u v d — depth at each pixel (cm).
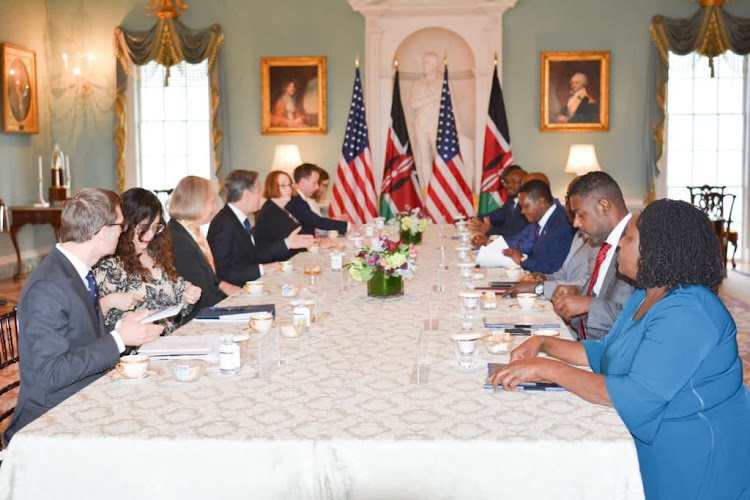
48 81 1180
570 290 414
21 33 1106
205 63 1186
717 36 1099
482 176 1091
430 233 801
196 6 1162
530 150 1149
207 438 204
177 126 1211
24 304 271
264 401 235
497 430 209
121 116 1172
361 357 286
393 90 1105
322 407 229
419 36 1154
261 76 1161
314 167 797
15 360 321
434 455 201
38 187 1158
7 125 1064
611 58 1130
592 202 376
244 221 539
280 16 1156
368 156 1068
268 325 321
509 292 416
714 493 220
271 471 203
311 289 382
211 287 462
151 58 1155
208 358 276
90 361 265
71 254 289
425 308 381
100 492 206
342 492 203
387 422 216
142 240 386
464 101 1162
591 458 200
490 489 202
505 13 1135
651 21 1116
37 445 206
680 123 1162
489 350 288
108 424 215
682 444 221
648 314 228
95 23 1171
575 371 232
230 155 1177
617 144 1141
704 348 216
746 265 1105
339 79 1156
